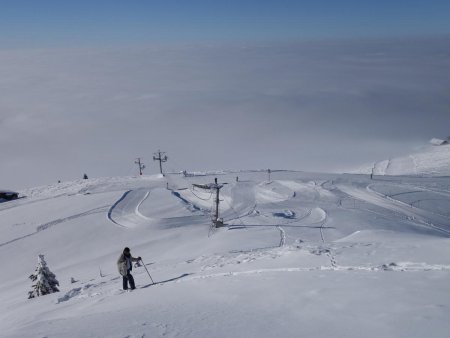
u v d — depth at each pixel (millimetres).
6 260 40969
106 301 13867
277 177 69000
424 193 57188
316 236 35500
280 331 7102
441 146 132125
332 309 8094
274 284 11016
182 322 8180
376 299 8414
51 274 24109
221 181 65500
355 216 43812
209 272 15656
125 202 55719
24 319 14258
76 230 46562
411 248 13891
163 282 15883
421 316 7086
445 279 9523
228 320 8062
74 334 7848
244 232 37344
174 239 39438
